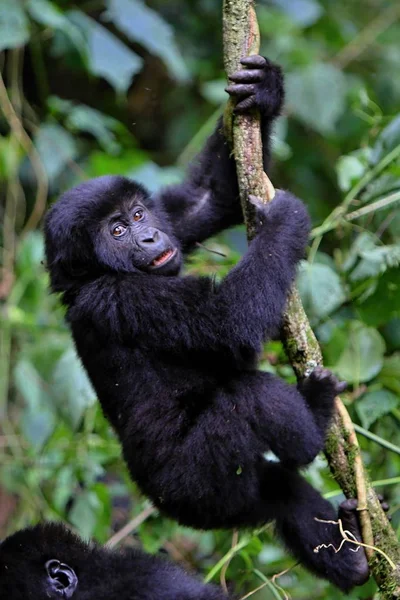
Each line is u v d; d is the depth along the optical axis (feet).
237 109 29.04
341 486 29.22
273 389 29.84
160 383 31.14
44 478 42.34
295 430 29.19
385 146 36.45
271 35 56.80
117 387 31.60
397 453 32.50
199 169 34.83
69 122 50.37
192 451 30.25
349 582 29.30
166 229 33.81
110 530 41.34
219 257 40.50
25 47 57.62
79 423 39.14
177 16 60.54
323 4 62.64
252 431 29.89
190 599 26.40
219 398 30.42
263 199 29.53
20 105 52.26
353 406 34.50
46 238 33.01
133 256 32.32
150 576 27.02
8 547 27.40
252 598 36.27
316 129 54.90
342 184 37.40
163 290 31.12
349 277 36.01
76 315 32.17
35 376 43.06
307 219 30.12
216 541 37.45
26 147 49.26
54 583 26.63
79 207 32.40
